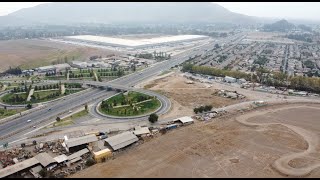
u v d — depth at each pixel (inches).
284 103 5570.9
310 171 3280.0
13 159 3560.5
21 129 4564.5
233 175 3189.0
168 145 3878.0
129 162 3459.6
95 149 3796.8
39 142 4057.6
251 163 3442.4
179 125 4539.9
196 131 4320.9
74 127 4591.5
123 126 4611.2
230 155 3619.6
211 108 5187.0
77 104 5669.3
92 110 5334.6
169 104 5561.0
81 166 3408.0
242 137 4111.7
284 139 4060.0
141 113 5137.8
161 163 3425.2
